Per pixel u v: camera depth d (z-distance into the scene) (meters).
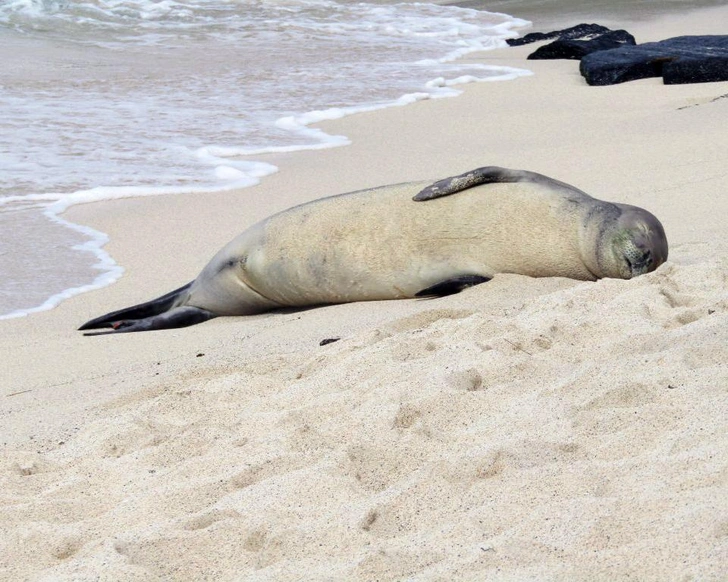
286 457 7.04
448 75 30.22
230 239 15.33
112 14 39.75
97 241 15.54
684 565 4.79
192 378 9.71
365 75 30.03
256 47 35.16
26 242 15.41
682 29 36.66
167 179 18.81
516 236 11.41
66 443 8.27
